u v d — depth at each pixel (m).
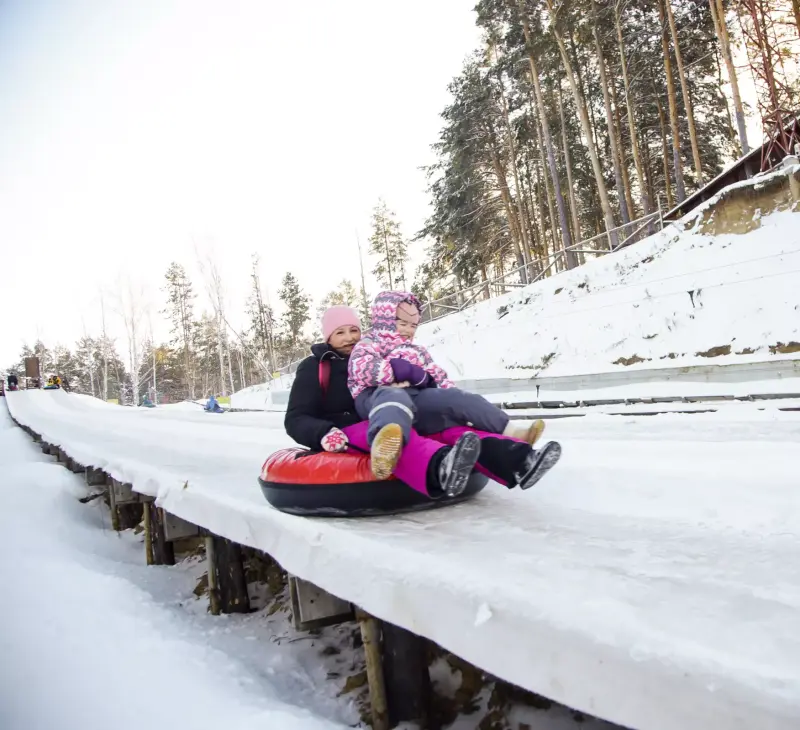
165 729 2.23
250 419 12.89
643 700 1.38
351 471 2.93
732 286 11.27
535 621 1.65
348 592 2.37
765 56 14.55
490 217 31.47
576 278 15.99
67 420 15.43
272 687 2.94
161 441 8.67
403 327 3.21
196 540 6.02
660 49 24.83
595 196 32.22
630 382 11.03
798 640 1.42
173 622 3.80
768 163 14.27
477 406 2.86
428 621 1.98
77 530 6.56
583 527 2.57
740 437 5.05
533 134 28.52
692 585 1.82
